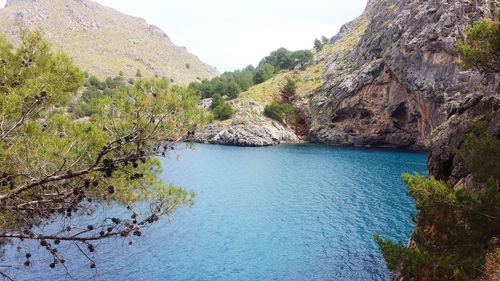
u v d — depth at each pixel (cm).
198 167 10419
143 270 3922
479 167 1528
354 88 13812
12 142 1323
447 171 3378
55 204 1398
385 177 8600
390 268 1494
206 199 7006
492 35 2164
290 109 16188
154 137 1241
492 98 3114
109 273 3816
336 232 5119
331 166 10138
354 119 14300
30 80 1309
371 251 4428
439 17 10769
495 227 1344
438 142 3472
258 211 6203
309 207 6388
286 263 4134
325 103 15525
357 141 14100
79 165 1355
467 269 1284
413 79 11250
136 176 1214
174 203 1539
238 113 16200
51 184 1330
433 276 1313
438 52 10494
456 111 3553
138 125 1206
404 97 12288
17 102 1219
